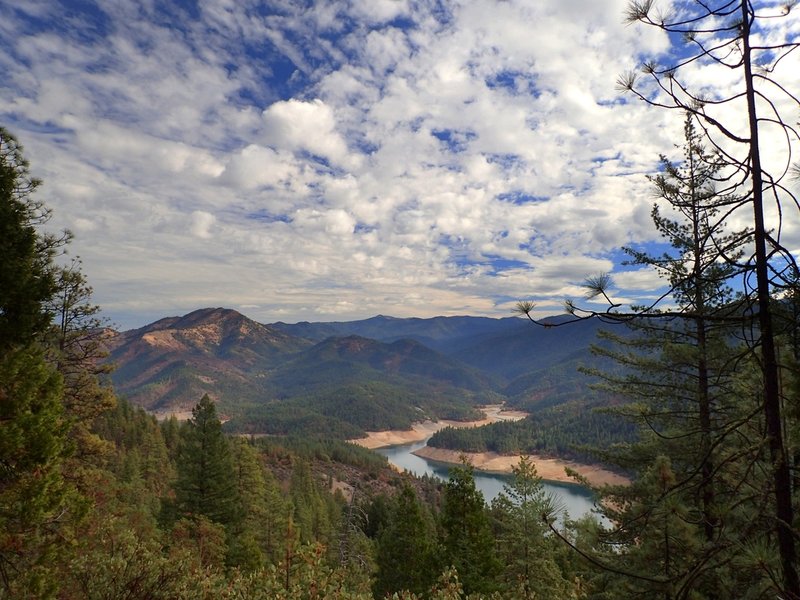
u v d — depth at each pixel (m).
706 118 4.08
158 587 9.30
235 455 39.94
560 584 16.75
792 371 3.65
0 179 10.66
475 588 17.73
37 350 10.78
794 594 3.38
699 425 11.41
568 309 3.95
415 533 22.88
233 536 29.20
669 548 5.73
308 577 9.56
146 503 41.84
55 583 9.45
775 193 3.80
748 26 3.86
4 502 9.33
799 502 4.07
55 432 10.52
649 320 11.84
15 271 10.15
